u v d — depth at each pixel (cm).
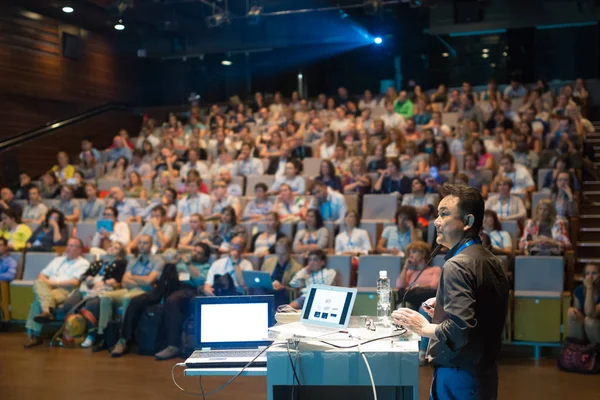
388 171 799
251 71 1434
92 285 683
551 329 581
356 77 1392
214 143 1082
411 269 597
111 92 1291
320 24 1345
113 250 693
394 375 265
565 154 822
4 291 727
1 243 738
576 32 1283
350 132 993
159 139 1150
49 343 675
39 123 1101
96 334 661
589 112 1132
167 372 557
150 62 1403
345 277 637
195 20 1329
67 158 1034
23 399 484
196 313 309
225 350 304
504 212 716
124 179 993
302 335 274
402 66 1362
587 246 725
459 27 1298
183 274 660
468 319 231
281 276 639
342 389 296
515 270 616
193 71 1424
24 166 981
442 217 258
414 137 948
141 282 657
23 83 1065
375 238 707
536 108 1020
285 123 1124
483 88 1284
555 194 725
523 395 473
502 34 1315
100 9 1138
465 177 747
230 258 650
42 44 1110
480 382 247
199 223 743
